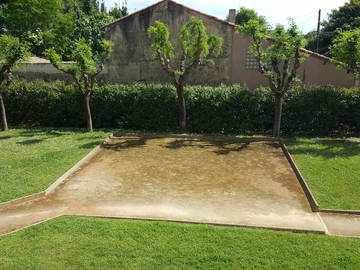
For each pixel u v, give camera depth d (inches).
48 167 356.8
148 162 396.5
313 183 313.3
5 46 512.7
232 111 550.9
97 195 296.0
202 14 715.4
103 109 602.2
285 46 463.2
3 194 281.3
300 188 312.0
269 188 312.8
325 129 532.4
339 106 522.0
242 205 274.2
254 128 555.2
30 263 182.1
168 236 210.2
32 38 813.2
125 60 788.0
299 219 247.0
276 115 507.8
